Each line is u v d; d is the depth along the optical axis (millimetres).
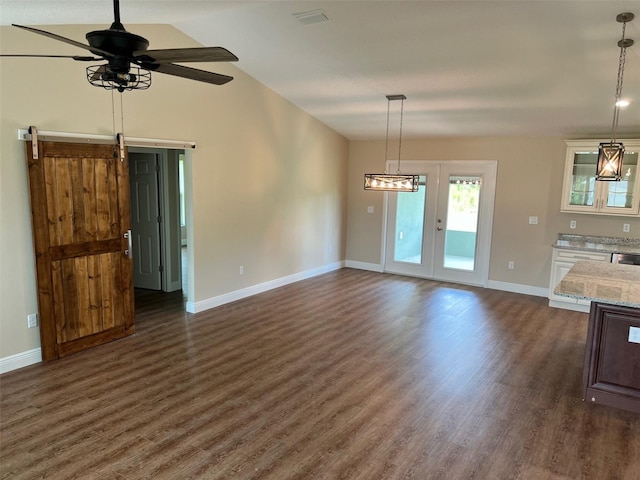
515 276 6590
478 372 3857
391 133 7129
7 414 3057
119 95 4250
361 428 2969
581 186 5836
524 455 2707
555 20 3371
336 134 7477
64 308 3986
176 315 5238
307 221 7055
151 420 3020
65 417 3033
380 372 3830
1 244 3578
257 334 4684
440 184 7090
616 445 2824
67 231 3943
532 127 5883
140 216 6242
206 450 2699
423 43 4020
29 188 3646
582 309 5621
